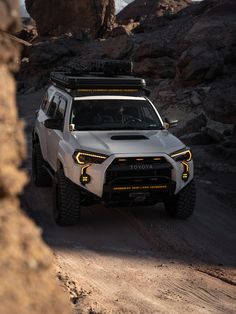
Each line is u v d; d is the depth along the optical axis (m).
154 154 7.49
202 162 13.43
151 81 24.55
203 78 22.09
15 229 1.35
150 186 7.52
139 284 5.55
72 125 8.11
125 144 7.69
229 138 15.58
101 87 8.62
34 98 28.62
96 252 6.63
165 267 6.30
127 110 8.60
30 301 1.27
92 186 7.38
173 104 21.23
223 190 10.76
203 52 22.44
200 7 36.97
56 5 41.56
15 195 1.45
